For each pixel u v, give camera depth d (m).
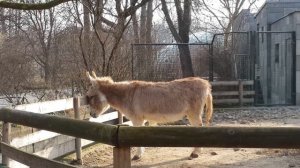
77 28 16.58
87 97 8.94
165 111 8.66
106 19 15.71
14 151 5.00
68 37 18.50
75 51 15.92
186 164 8.30
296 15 17.19
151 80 16.39
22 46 23.52
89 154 9.08
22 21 26.89
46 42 25.98
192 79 8.94
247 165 8.01
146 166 8.27
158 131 2.89
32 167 4.54
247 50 18.67
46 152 7.93
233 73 19.28
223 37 21.20
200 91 8.86
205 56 19.66
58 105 8.27
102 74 13.49
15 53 20.16
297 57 17.22
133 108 8.72
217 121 13.65
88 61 14.48
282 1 22.02
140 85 8.77
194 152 8.90
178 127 2.85
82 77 14.04
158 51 16.67
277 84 20.00
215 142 2.75
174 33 21.55
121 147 3.00
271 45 21.39
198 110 8.84
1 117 5.13
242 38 19.94
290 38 17.77
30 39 25.95
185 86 8.80
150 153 9.45
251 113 15.10
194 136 2.80
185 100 8.73
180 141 2.83
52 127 3.87
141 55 16.41
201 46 19.73
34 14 26.41
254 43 17.66
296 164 7.88
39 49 25.86
